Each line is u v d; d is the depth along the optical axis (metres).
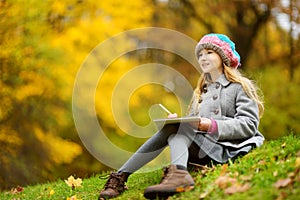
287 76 9.55
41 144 8.05
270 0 9.98
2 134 7.78
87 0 7.82
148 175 4.17
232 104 3.77
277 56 9.90
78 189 4.51
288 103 9.15
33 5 7.45
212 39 3.88
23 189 5.72
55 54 7.47
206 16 10.07
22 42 7.41
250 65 9.92
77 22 7.69
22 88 7.53
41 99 7.83
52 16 7.75
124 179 3.58
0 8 7.43
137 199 3.30
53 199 4.38
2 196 5.45
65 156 7.88
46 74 7.53
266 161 3.30
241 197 2.74
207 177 3.26
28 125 7.92
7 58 7.39
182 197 3.01
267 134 8.98
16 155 8.12
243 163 3.35
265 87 9.29
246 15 10.30
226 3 10.08
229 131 3.55
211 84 3.91
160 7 9.80
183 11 10.07
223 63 3.89
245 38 10.21
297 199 2.56
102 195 3.45
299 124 9.01
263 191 2.73
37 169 8.25
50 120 7.94
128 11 7.95
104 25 7.69
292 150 3.33
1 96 7.51
